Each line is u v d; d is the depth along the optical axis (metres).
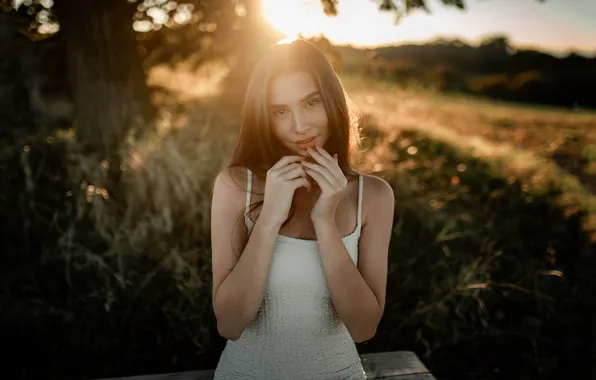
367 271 1.72
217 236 1.70
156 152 4.09
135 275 3.44
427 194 4.91
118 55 5.91
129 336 3.22
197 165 4.19
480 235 4.41
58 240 3.55
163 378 2.13
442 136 7.03
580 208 5.20
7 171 4.27
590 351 3.32
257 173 1.71
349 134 1.72
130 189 3.93
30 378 2.90
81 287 3.38
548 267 4.16
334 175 1.48
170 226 3.70
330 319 1.66
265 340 1.65
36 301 3.15
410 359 2.35
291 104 1.62
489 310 3.61
